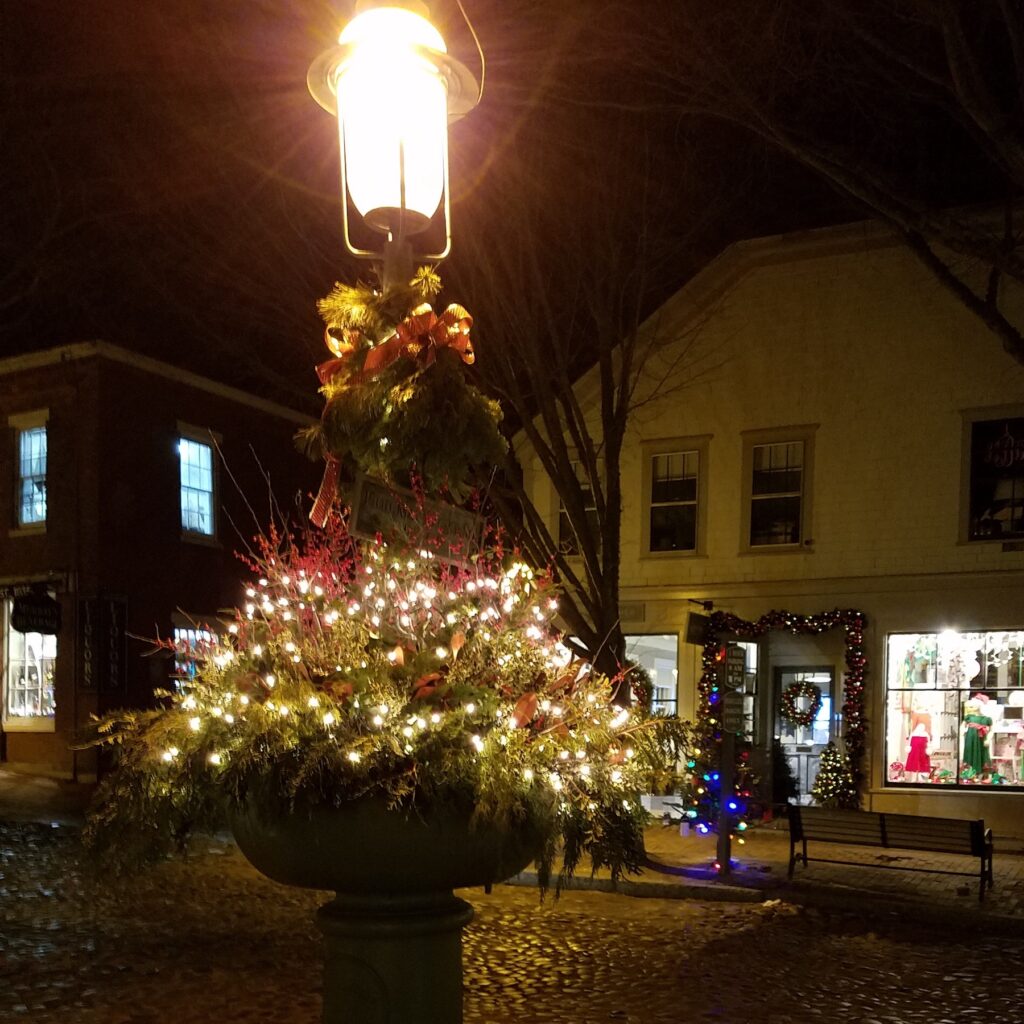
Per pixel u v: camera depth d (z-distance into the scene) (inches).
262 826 112.5
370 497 119.8
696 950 336.2
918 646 602.5
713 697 536.1
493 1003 271.4
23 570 730.2
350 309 126.3
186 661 143.0
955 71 322.0
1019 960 337.7
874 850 534.0
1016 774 574.6
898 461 611.5
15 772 698.8
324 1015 120.3
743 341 653.9
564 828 118.3
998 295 594.6
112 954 308.2
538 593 132.5
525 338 485.4
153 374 746.2
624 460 677.9
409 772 107.1
